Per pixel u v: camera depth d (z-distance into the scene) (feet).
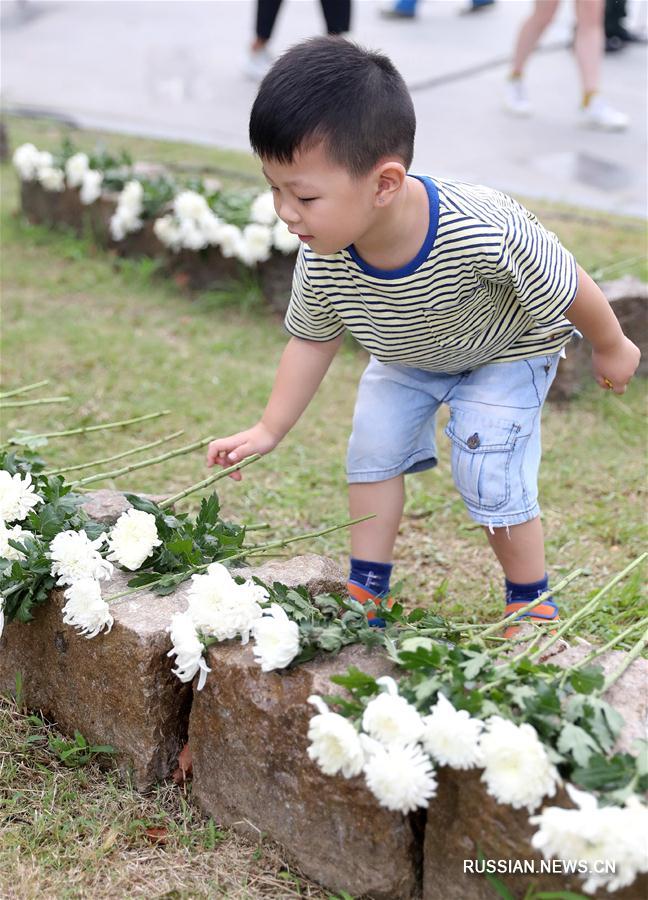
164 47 38.32
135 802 7.07
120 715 7.19
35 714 7.89
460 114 27.96
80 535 7.32
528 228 7.29
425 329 7.59
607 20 34.60
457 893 6.10
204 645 6.76
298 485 11.88
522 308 7.72
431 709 5.95
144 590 7.46
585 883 5.63
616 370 8.04
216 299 17.06
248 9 45.91
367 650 6.66
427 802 5.94
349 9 28.55
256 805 6.74
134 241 18.44
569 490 11.93
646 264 17.38
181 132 27.20
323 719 5.82
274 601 6.98
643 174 23.52
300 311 7.99
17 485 7.88
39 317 16.37
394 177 6.70
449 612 9.64
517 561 8.25
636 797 5.35
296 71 6.56
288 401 8.25
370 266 7.29
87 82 33.22
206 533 8.03
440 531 11.21
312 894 6.48
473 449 7.98
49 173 19.38
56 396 13.74
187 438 12.84
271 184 6.82
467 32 38.19
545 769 5.51
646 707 6.19
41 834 6.78
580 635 8.80
